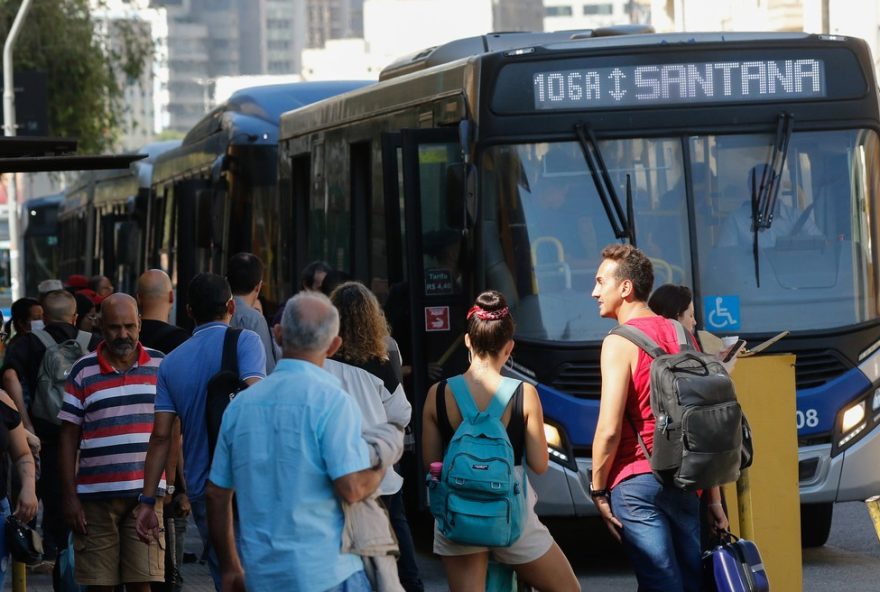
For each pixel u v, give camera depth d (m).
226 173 33.44
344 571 10.12
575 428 19.16
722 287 19.53
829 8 58.84
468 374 13.05
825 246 19.77
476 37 23.92
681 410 12.41
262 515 10.05
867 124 20.05
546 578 13.05
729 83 19.89
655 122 19.78
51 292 20.12
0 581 13.57
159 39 71.00
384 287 22.53
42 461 19.80
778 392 15.23
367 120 23.61
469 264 19.62
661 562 12.73
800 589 15.29
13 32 57.25
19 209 77.50
